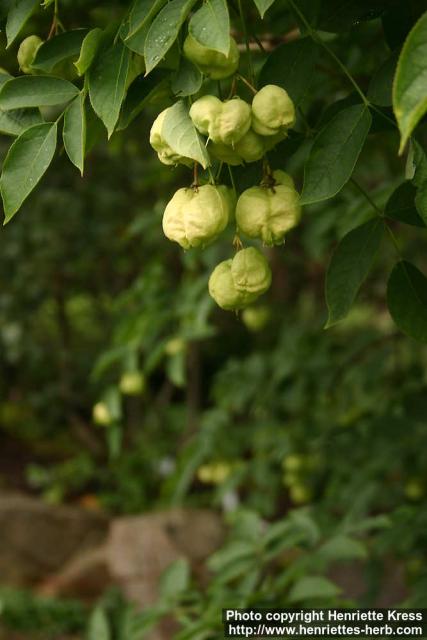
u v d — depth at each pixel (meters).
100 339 8.02
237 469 4.24
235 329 7.84
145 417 8.16
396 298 1.25
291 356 3.77
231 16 1.50
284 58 1.20
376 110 1.16
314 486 4.17
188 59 1.09
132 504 6.65
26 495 7.13
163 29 1.03
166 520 5.37
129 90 1.16
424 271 4.96
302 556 2.09
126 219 6.20
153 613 2.15
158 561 5.25
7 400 8.48
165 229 1.13
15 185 1.13
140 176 5.78
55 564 5.97
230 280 1.21
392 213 1.22
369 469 3.19
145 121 3.91
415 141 1.08
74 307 8.29
